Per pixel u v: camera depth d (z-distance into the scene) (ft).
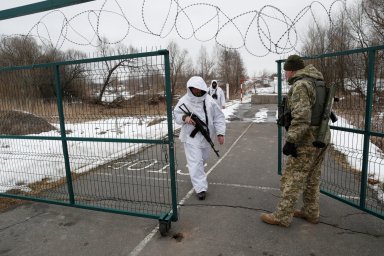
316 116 10.61
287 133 10.44
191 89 15.03
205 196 15.31
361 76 12.49
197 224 12.45
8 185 18.06
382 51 11.75
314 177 11.76
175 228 12.17
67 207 14.70
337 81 13.55
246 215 13.15
